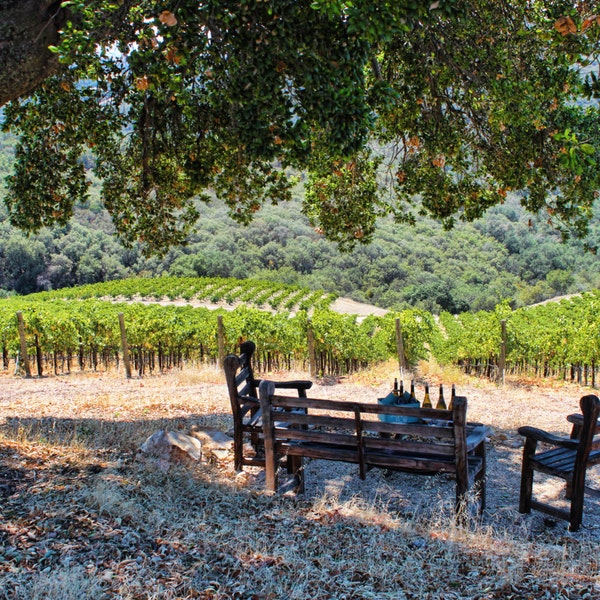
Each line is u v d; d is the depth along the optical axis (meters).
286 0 4.57
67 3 4.45
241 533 4.27
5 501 4.45
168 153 8.59
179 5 4.64
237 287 51.34
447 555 4.03
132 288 46.97
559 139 3.65
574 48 5.83
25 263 65.69
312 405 5.11
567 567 3.98
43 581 3.30
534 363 15.02
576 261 77.94
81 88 8.11
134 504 4.59
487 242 84.06
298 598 3.42
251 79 5.07
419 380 12.57
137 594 3.32
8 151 67.69
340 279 75.06
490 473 6.38
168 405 9.38
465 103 8.09
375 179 9.98
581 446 4.66
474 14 7.01
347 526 4.59
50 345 15.69
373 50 5.82
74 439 6.54
